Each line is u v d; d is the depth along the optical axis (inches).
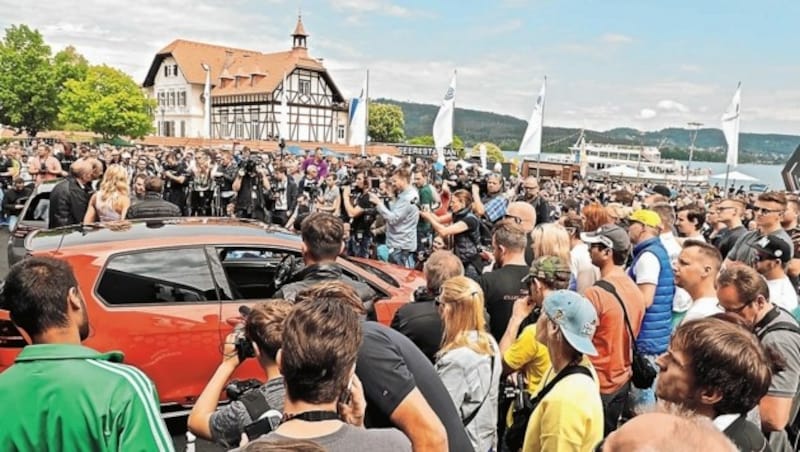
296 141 2222.0
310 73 2496.3
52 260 78.1
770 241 150.6
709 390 74.4
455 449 88.4
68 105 2484.0
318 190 572.4
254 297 184.2
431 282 127.9
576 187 970.7
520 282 154.7
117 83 2519.7
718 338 75.4
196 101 2773.1
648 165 3149.6
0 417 68.2
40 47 2667.3
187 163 679.1
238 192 459.8
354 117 1042.7
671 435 43.9
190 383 167.6
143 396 72.7
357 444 63.4
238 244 180.2
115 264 163.5
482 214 302.8
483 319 112.8
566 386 94.8
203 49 2874.0
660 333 153.6
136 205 247.0
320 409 64.8
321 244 129.1
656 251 157.8
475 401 107.9
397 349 87.1
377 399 81.9
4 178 491.2
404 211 299.0
